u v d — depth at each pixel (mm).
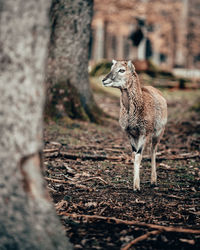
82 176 11570
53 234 5746
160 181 11586
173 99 34594
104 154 14477
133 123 10648
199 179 11852
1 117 5508
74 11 19469
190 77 55500
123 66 10430
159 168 13156
